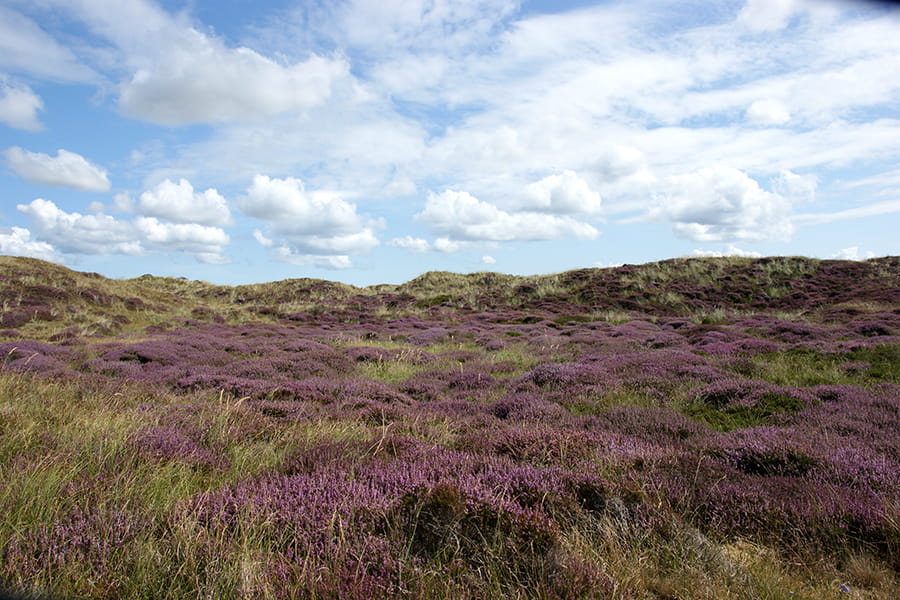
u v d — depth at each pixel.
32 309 25.94
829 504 3.96
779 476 4.84
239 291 50.75
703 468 4.85
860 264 37.81
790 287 35.47
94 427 5.72
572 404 9.18
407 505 3.54
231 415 7.29
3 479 3.95
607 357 14.20
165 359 14.98
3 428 5.48
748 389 8.80
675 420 7.42
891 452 5.41
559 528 3.39
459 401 9.83
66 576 2.72
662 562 3.25
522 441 5.74
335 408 8.77
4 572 2.67
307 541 3.13
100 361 13.66
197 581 2.74
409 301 43.44
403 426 7.18
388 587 2.69
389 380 13.40
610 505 3.87
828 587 3.10
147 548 3.01
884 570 3.21
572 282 42.22
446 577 2.84
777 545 3.58
